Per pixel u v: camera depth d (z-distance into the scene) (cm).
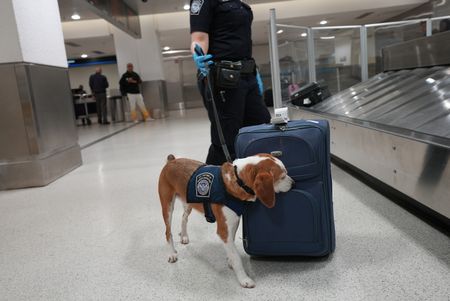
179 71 1834
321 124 171
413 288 153
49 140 411
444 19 656
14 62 370
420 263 171
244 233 182
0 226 277
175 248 212
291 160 168
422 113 279
